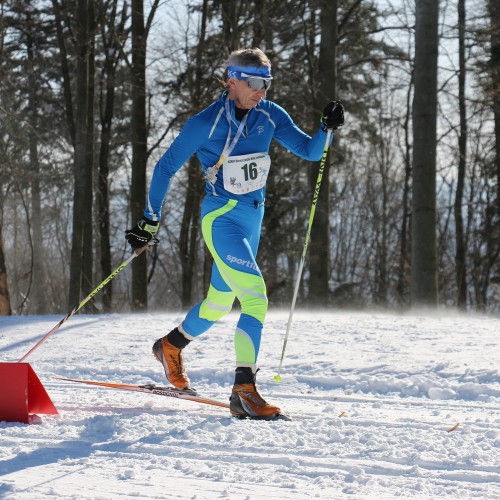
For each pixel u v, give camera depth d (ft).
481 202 220.64
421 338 62.75
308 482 26.73
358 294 225.56
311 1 154.20
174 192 256.52
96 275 253.65
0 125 182.70
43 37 193.47
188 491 25.70
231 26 153.99
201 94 160.04
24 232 280.31
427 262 118.21
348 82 191.01
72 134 169.17
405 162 224.53
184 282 188.75
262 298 37.14
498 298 212.43
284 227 210.59
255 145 37.42
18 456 30.50
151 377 51.21
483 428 34.32
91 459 30.01
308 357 54.54
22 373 36.55
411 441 31.91
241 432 33.68
